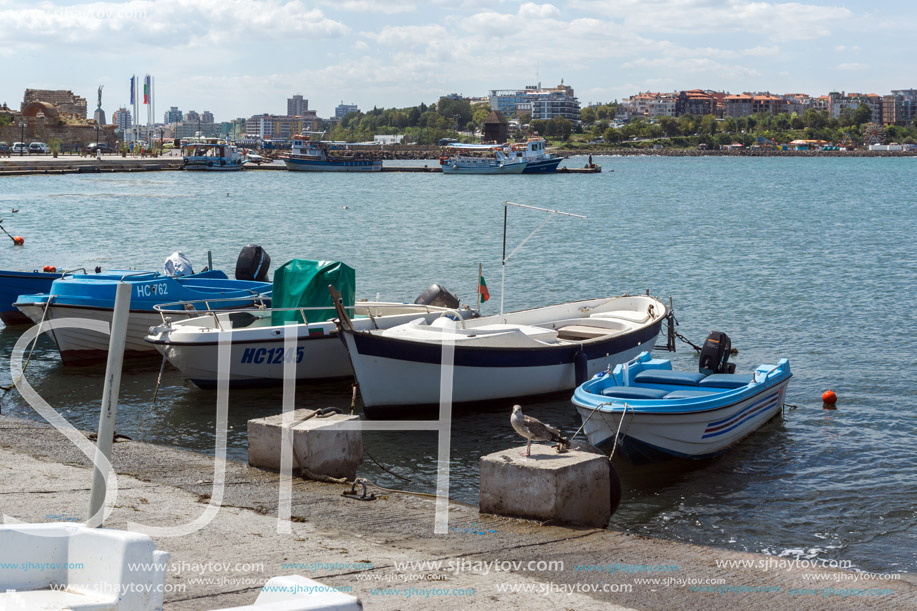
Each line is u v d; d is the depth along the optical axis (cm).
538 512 927
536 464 931
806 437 1527
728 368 1744
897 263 3928
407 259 4081
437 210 7131
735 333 2466
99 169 12606
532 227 5688
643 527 1134
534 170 14750
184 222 5791
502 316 1992
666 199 8819
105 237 4859
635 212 7094
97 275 2138
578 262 4022
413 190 10169
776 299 3025
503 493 948
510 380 1720
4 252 4125
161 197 8169
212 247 4491
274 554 786
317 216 6419
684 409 1338
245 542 823
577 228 5666
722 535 1105
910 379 1922
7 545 438
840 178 13875
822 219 6381
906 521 1145
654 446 1363
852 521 1146
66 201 7350
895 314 2725
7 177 10781
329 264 1883
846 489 1272
